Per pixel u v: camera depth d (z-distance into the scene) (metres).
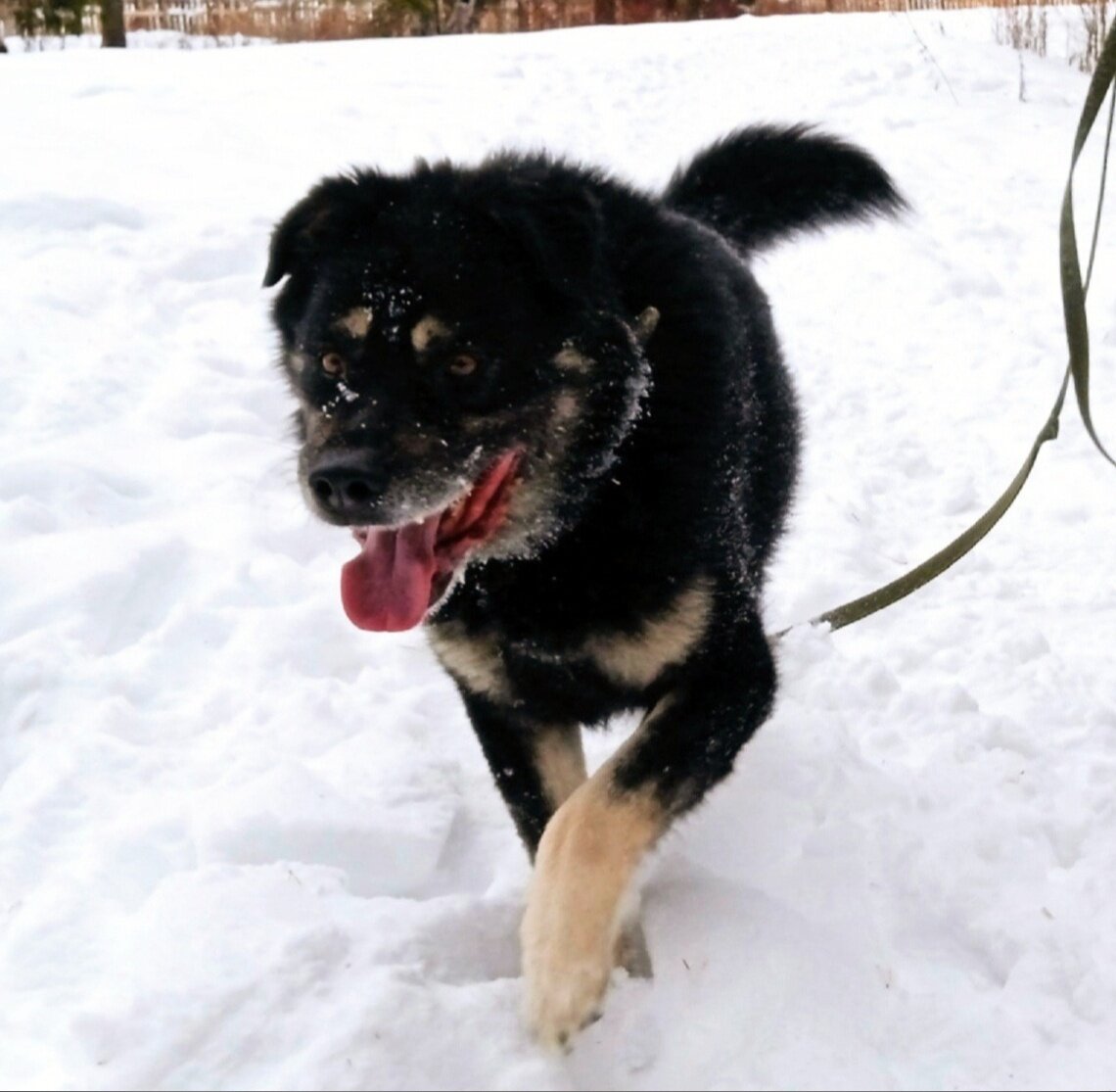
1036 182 2.64
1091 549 1.48
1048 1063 0.77
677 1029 0.79
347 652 1.28
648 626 0.88
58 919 0.88
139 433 1.61
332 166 2.68
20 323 1.79
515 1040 0.77
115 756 1.08
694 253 0.98
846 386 1.98
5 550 1.35
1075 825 0.99
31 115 2.86
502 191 0.87
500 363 0.85
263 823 0.96
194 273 2.06
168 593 1.36
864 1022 0.79
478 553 0.89
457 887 0.98
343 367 0.87
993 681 1.21
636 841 0.83
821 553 1.47
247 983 0.79
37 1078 0.75
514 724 0.95
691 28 4.67
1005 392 1.89
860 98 3.39
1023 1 4.38
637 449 0.87
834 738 1.04
